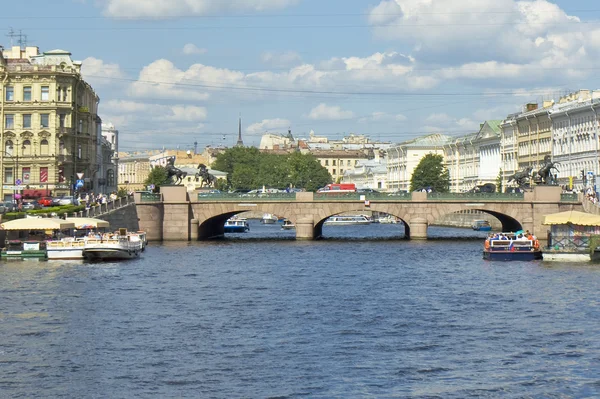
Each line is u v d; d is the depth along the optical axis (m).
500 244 122.88
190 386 53.06
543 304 80.38
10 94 173.00
